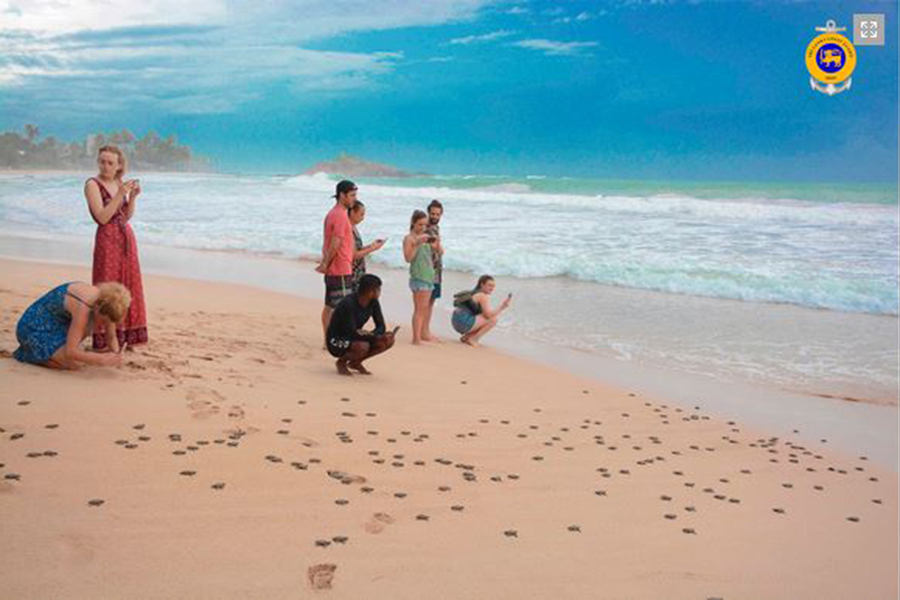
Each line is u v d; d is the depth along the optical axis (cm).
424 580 447
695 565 512
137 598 388
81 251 2180
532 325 1398
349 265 1045
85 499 493
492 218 3041
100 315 748
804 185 6956
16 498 480
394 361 1050
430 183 7688
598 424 845
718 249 2191
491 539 515
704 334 1348
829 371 1134
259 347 1005
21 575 396
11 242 2350
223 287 1567
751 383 1070
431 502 566
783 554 548
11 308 1027
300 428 693
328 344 912
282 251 2252
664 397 993
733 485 690
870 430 890
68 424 613
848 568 533
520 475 652
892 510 659
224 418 682
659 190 5359
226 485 543
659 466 720
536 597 443
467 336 1233
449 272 1958
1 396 654
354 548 475
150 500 504
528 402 908
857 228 2675
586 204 3809
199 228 2767
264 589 413
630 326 1400
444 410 829
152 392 724
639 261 1977
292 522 501
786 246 2252
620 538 543
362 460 634
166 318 1138
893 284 1673
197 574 421
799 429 888
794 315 1513
